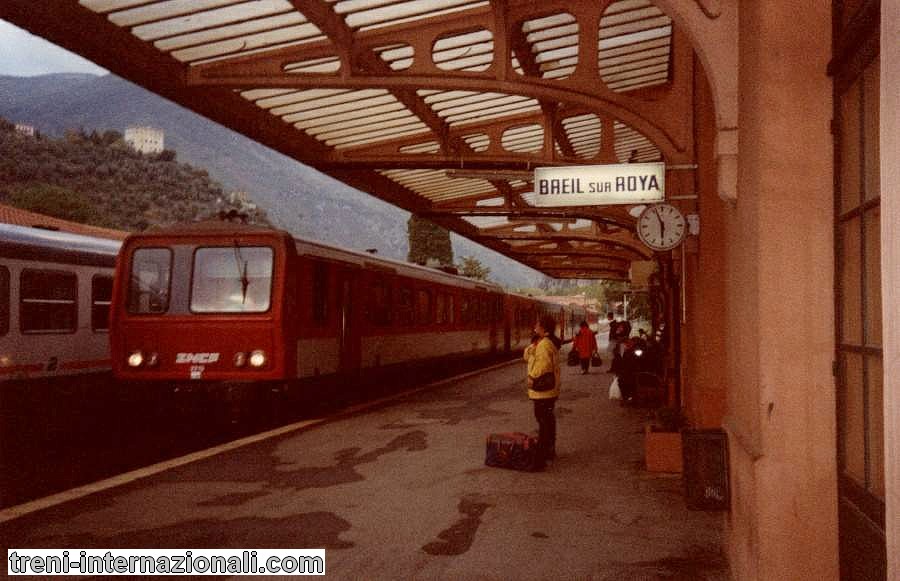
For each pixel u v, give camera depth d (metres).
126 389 12.35
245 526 5.86
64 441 10.82
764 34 3.76
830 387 3.68
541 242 29.25
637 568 4.85
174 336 11.10
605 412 12.90
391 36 9.38
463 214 18.94
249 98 11.29
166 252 11.30
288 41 9.47
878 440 3.03
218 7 8.41
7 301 9.81
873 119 3.04
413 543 5.42
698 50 4.66
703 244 8.23
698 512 6.22
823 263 3.70
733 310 4.92
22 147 187.00
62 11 7.92
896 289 2.25
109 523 5.93
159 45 9.27
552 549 5.26
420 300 17.95
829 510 3.66
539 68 11.92
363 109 12.17
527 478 7.56
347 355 13.39
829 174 3.70
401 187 17.86
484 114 13.52
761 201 3.76
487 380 19.84
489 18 9.27
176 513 6.23
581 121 14.58
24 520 6.00
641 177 8.44
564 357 33.25
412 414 12.60
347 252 13.66
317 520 6.03
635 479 7.50
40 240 10.58
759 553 3.71
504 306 28.31
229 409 11.24
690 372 9.41
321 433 10.48
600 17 9.13
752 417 4.03
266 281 11.02
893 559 2.23
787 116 3.73
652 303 21.84
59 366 10.78
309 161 13.70
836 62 3.46
